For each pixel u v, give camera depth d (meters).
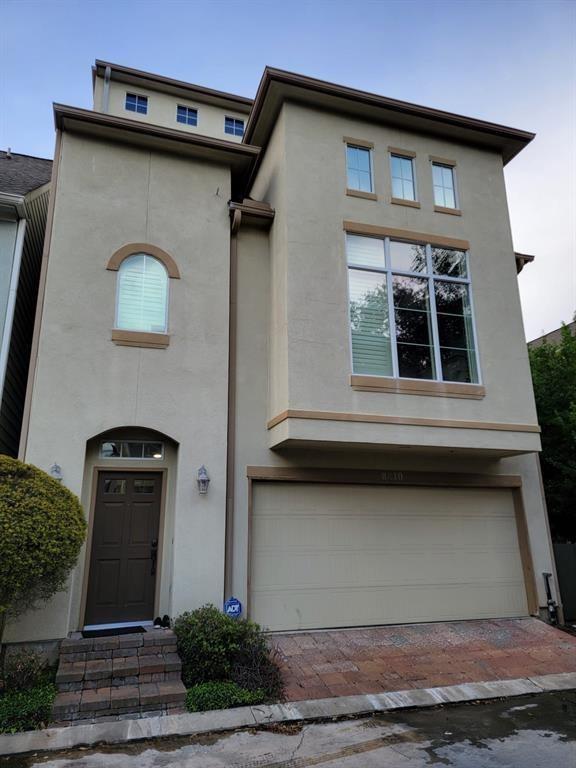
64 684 5.34
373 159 9.22
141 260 8.09
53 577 5.51
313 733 4.90
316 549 8.17
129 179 8.27
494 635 8.04
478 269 9.29
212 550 7.32
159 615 7.18
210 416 7.78
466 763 4.25
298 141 8.72
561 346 12.39
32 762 4.21
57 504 5.70
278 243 8.52
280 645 7.13
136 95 14.35
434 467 9.10
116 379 7.43
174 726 4.88
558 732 4.96
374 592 8.28
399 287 8.69
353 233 8.66
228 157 8.83
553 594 9.16
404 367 8.30
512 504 9.61
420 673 6.50
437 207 9.37
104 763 4.21
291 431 7.29
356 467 8.61
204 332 8.07
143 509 7.51
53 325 7.28
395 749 4.55
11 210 8.02
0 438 7.56
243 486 7.93
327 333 7.91
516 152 10.43
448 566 8.84
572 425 10.83
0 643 5.57
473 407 8.43
